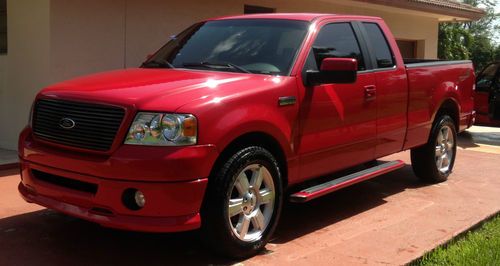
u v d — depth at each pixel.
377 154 5.82
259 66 4.82
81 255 4.35
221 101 4.03
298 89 4.67
